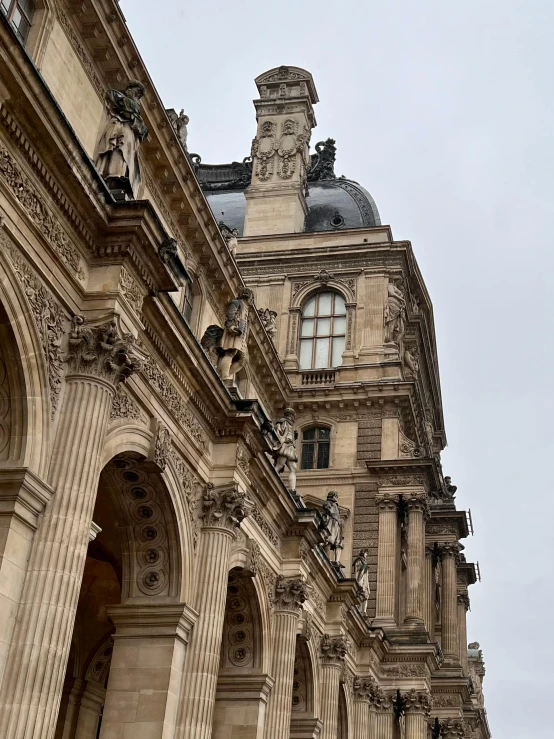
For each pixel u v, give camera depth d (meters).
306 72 73.12
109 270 25.05
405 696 53.69
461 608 77.12
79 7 31.08
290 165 70.94
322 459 59.59
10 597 21.09
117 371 24.33
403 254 64.50
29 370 22.25
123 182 26.14
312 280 65.19
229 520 32.03
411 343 65.56
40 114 21.59
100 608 38.16
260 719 35.75
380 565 55.88
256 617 36.84
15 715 20.22
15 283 21.77
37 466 22.31
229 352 35.81
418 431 64.31
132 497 29.66
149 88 34.19
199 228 40.38
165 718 28.09
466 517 70.75
